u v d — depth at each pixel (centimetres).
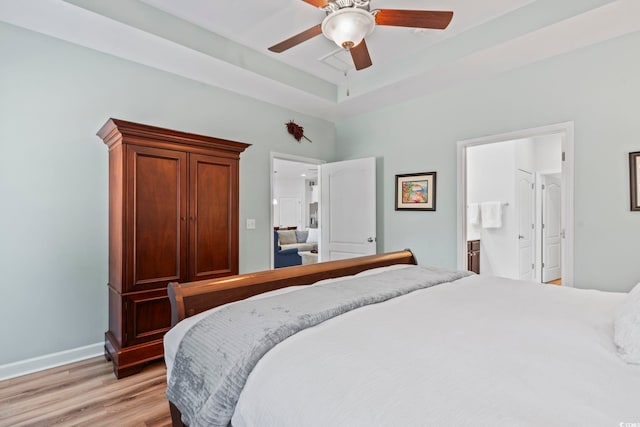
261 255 383
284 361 93
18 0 203
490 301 148
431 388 75
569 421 63
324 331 109
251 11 253
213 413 95
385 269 219
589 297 156
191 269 268
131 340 233
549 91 278
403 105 388
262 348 101
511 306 140
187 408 107
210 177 282
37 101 239
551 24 230
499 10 250
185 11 253
